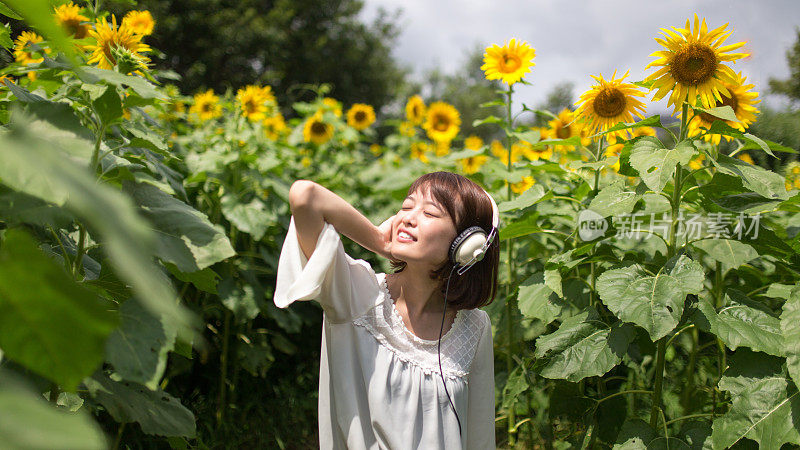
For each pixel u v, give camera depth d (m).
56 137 0.97
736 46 1.83
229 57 15.76
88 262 1.50
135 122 1.91
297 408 3.62
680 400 2.76
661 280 1.87
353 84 21.22
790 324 1.72
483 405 1.70
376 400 1.48
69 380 0.39
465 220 1.55
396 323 1.57
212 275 1.31
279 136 5.24
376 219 4.71
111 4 2.78
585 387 2.78
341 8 21.52
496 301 3.06
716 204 2.04
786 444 1.81
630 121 2.21
